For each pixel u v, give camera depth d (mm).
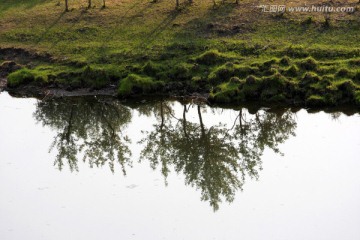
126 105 37844
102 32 43938
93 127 36875
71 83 39406
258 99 36281
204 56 39375
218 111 36250
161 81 38312
